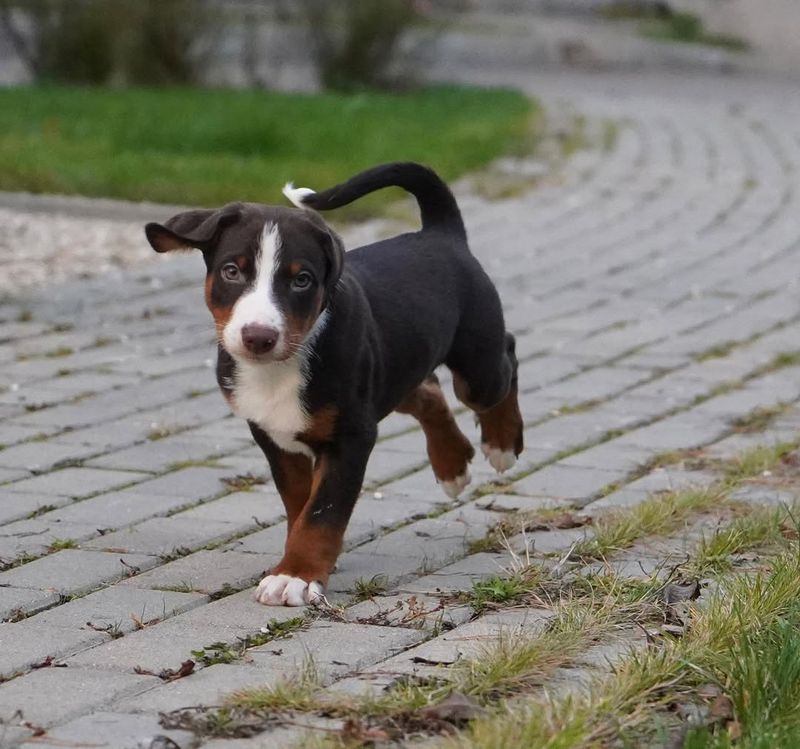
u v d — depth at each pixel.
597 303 12.21
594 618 5.60
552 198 17.00
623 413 9.20
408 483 7.84
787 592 5.70
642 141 21.27
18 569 6.39
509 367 7.29
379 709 4.81
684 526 6.97
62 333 11.01
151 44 26.77
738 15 38.59
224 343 5.90
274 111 22.95
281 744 4.61
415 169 7.07
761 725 4.75
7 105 22.62
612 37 35.84
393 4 27.56
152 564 6.52
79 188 15.94
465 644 5.45
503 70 32.66
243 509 7.34
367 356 6.22
